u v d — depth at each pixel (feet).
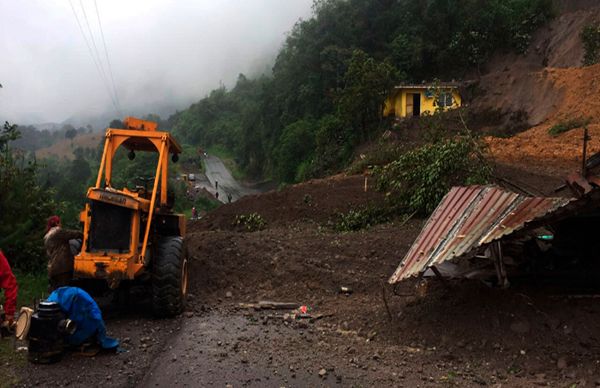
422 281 26.18
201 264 33.01
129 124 27.66
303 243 38.34
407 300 24.82
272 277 31.86
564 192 30.25
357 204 55.42
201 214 157.99
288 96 215.72
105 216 23.44
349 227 48.96
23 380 16.25
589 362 16.62
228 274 32.35
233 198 207.82
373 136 133.90
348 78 142.82
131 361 17.99
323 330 22.54
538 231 24.91
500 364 17.54
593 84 101.76
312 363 17.71
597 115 89.86
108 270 22.49
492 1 176.65
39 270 34.73
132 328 22.30
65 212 42.06
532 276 22.27
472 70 171.63
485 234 19.66
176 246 24.67
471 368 17.51
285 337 21.04
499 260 21.40
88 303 18.75
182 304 24.86
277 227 55.42
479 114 127.34
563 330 18.20
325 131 147.02
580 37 137.69
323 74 192.75
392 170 48.73
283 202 63.00
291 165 174.70
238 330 21.99
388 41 194.70
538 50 161.99
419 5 191.52
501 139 87.61
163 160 27.07
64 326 17.75
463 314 20.67
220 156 372.38
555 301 19.53
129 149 31.24
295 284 30.53
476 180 42.22
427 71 180.96
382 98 136.87
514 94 125.39
